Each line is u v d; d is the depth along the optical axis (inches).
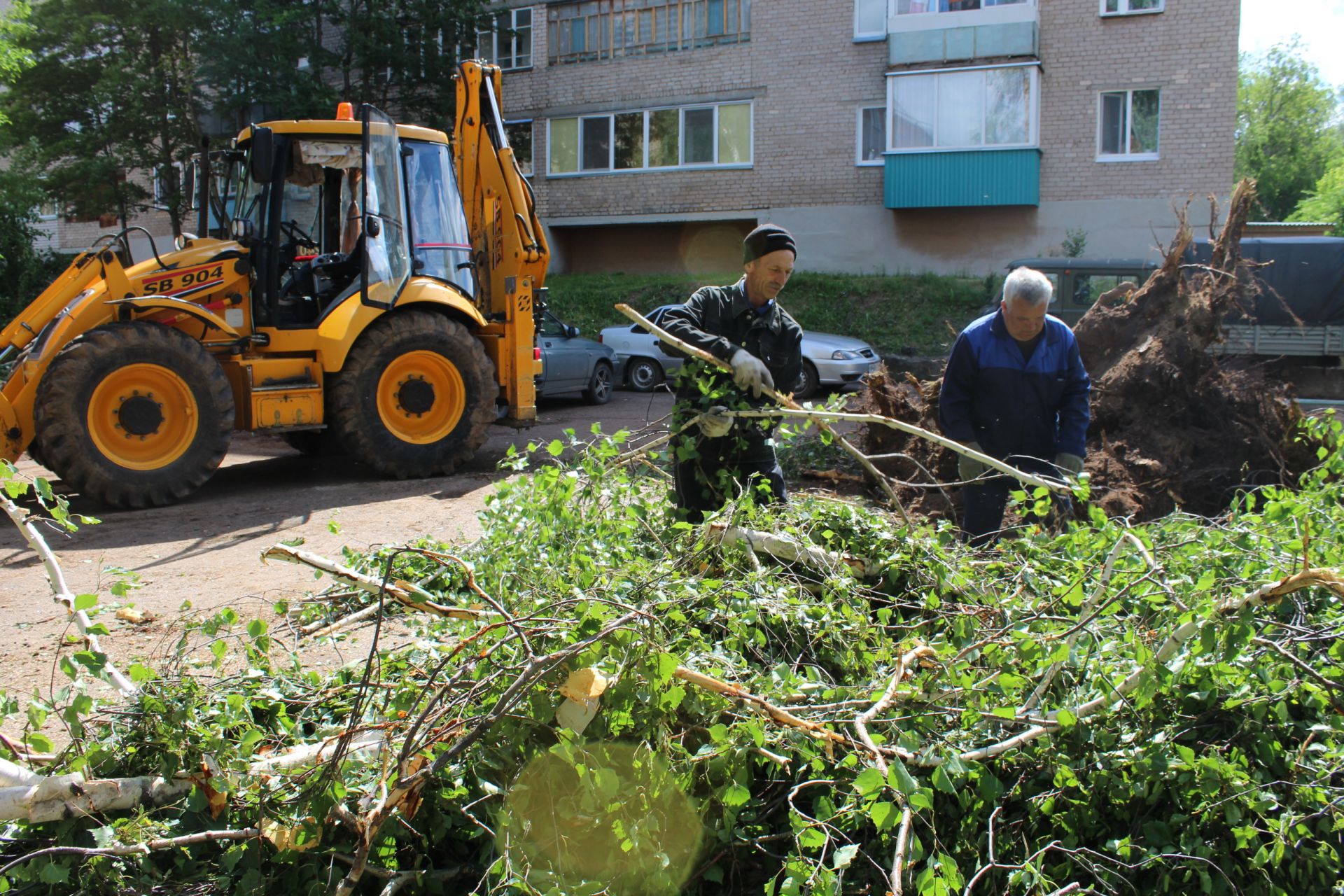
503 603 121.5
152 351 294.8
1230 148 822.5
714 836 91.2
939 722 98.6
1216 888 88.6
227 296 319.3
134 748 93.9
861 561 140.3
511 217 374.0
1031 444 187.6
